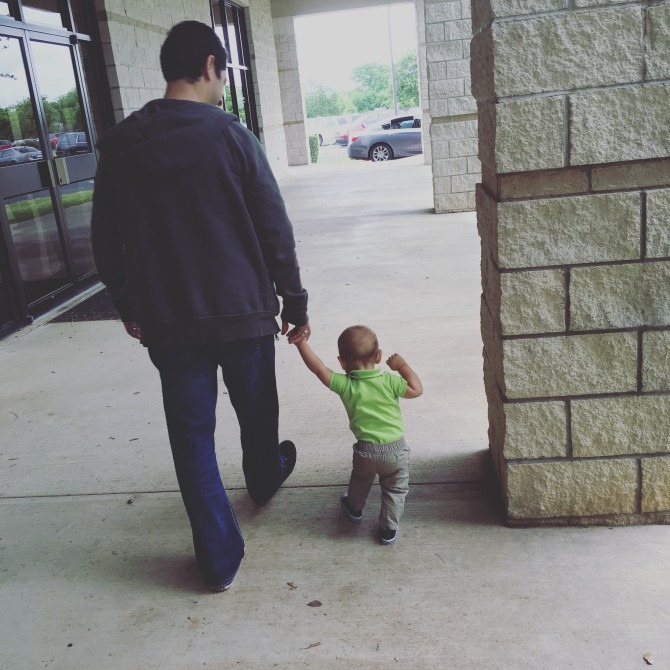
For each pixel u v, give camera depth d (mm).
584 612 2086
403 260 7246
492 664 1918
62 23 6945
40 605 2338
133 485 3104
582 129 2062
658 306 2234
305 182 16406
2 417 4008
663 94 2025
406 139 21531
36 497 3057
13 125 5949
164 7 9508
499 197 2189
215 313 2098
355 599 2229
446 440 3270
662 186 2129
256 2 15883
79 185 7211
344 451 3256
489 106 2225
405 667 1935
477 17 2326
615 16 1979
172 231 2037
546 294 2246
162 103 2055
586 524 2506
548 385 2332
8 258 5781
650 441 2369
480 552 2408
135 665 2033
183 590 2359
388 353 4512
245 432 2533
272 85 17281
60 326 5871
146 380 4434
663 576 2215
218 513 2287
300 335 2434
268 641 2080
